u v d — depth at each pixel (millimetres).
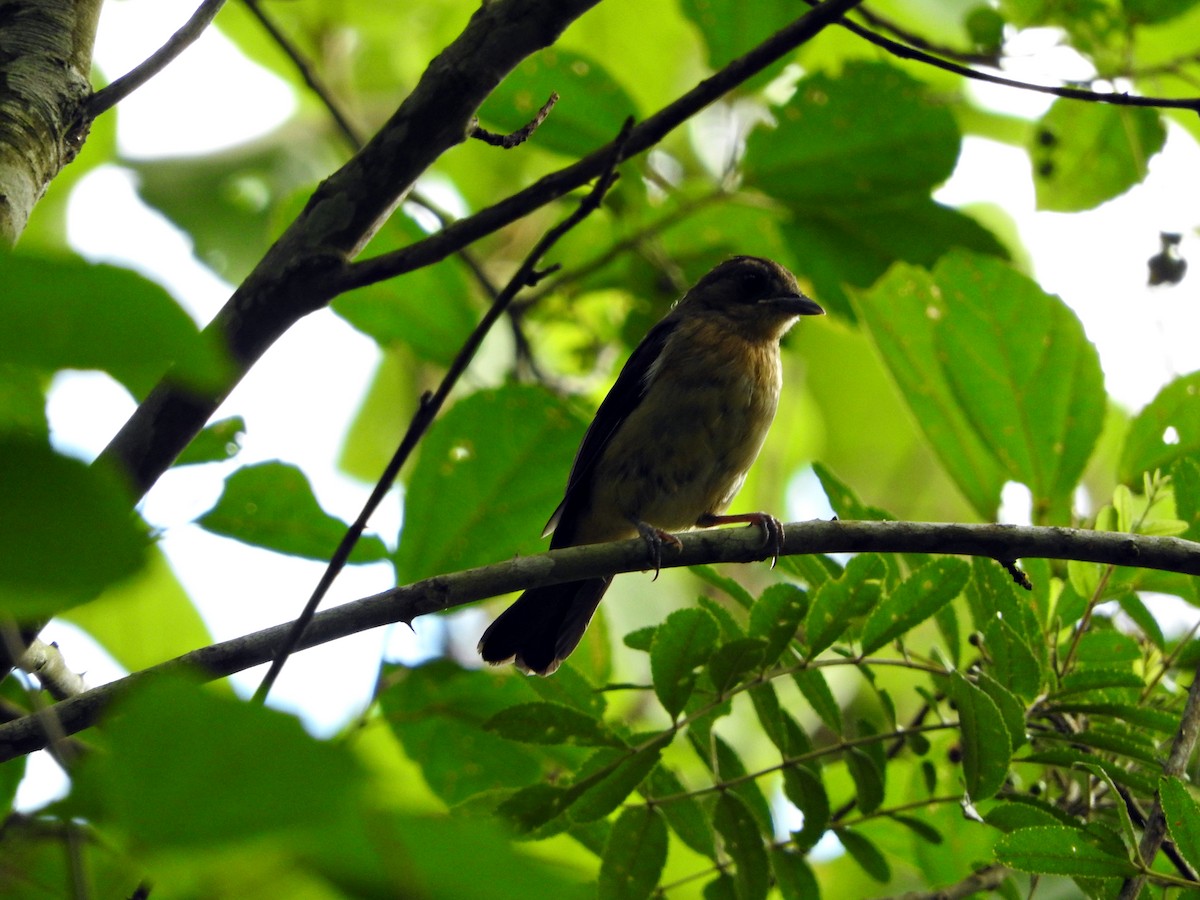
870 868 8219
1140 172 11031
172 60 7328
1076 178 11188
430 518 8922
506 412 8992
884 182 11609
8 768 7113
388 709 8961
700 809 8070
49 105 6961
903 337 10125
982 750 7086
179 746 2109
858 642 8898
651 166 12711
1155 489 8570
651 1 15547
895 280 10102
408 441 6746
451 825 2268
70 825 5012
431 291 12391
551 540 12227
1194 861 6449
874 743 8211
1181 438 9328
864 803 8133
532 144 11867
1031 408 9773
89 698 6531
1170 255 10461
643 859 7727
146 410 6785
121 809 2062
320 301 6957
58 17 7309
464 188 16891
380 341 12656
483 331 6863
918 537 8086
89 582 2256
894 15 14391
